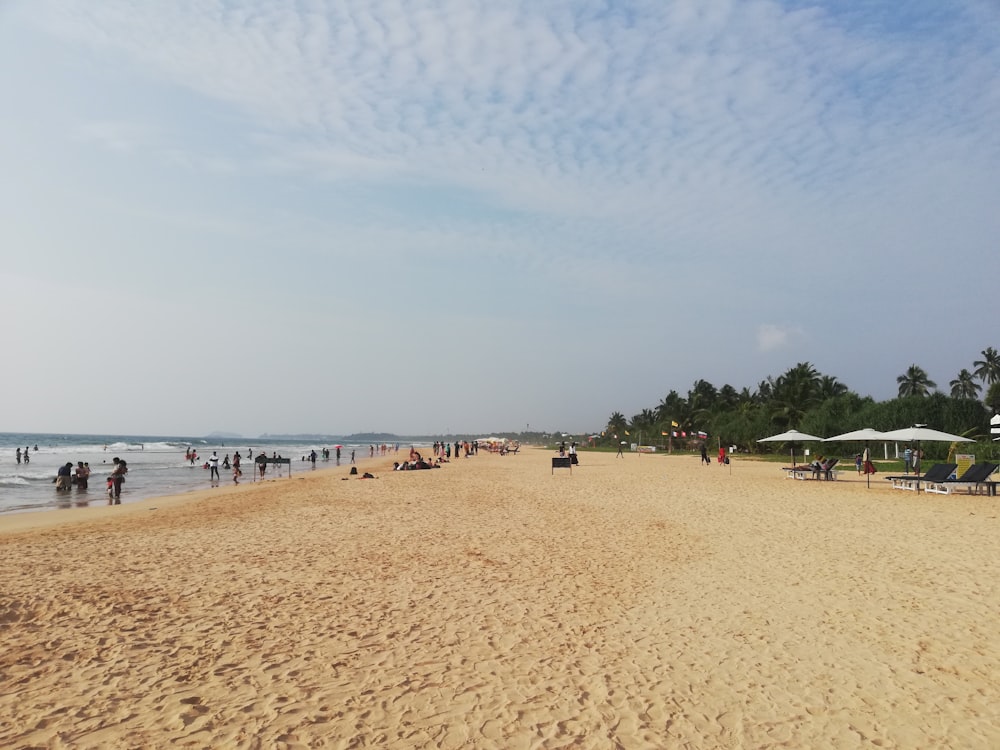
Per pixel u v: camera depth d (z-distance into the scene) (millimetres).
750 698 5621
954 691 5707
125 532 14875
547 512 17844
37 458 66562
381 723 5117
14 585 9203
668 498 21469
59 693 5617
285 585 9422
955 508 18281
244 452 94562
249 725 5043
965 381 99250
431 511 18266
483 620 7809
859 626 7453
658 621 7777
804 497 21609
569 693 5723
